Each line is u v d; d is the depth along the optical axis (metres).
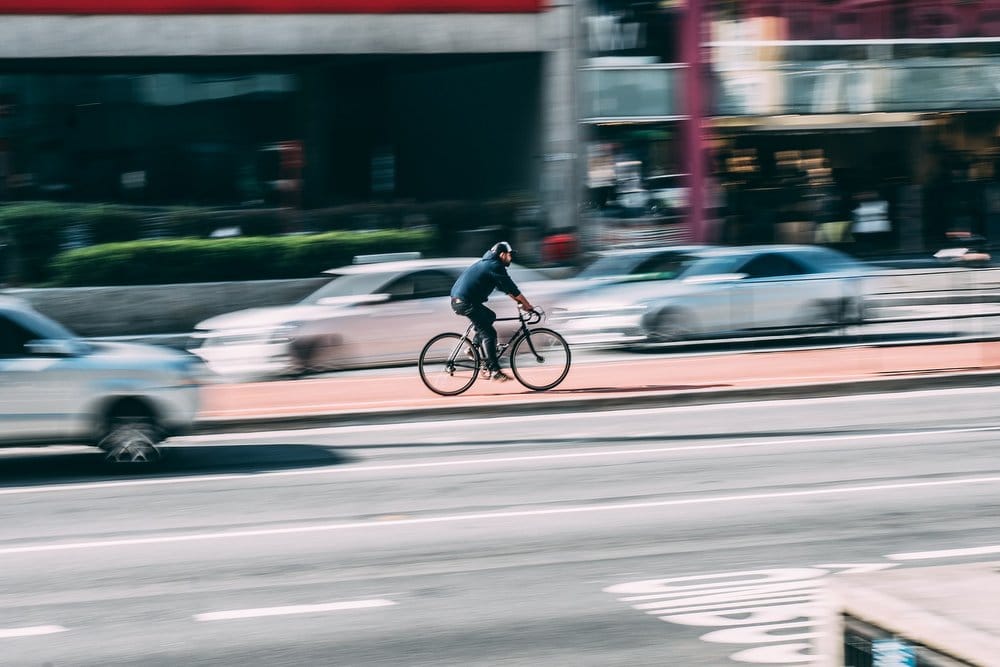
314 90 46.19
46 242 35.91
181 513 15.02
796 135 46.66
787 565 12.18
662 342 27.89
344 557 12.84
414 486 16.30
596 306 28.05
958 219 49.03
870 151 47.78
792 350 27.81
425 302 27.33
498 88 45.16
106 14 39.31
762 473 16.56
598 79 43.34
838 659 5.04
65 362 17.02
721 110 45.09
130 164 44.84
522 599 11.27
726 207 45.69
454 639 10.23
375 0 41.28
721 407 22.42
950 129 48.59
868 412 21.42
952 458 17.25
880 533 13.30
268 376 26.30
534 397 22.72
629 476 16.59
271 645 10.16
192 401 17.64
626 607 10.99
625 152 43.94
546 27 42.53
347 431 20.94
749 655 9.77
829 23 46.25
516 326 27.55
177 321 35.62
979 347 27.61
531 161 43.84
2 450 19.62
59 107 44.00
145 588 11.88
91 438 17.25
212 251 36.41
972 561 12.12
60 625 10.80
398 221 39.75
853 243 47.94
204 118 45.41
